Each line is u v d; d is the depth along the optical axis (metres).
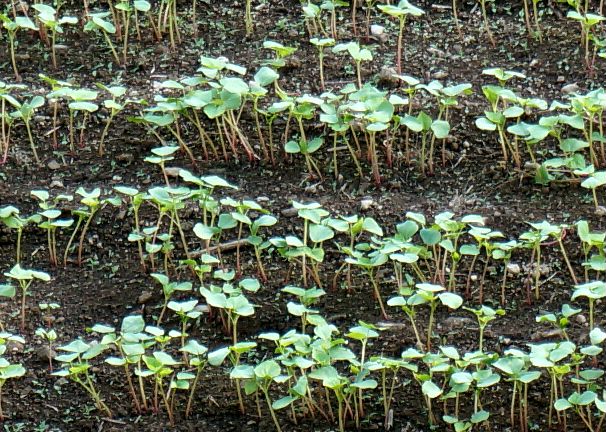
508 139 6.53
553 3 7.48
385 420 5.00
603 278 5.69
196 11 7.52
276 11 7.50
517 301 5.62
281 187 6.28
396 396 5.12
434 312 5.57
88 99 6.12
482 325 5.04
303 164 6.42
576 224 5.80
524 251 5.84
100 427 5.00
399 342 5.36
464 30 7.29
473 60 7.04
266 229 6.01
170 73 6.99
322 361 4.68
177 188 5.94
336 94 6.74
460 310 5.59
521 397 5.04
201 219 6.07
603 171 6.29
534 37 7.18
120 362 4.79
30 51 7.20
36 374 5.26
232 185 6.09
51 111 6.74
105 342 4.89
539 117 6.58
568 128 6.56
